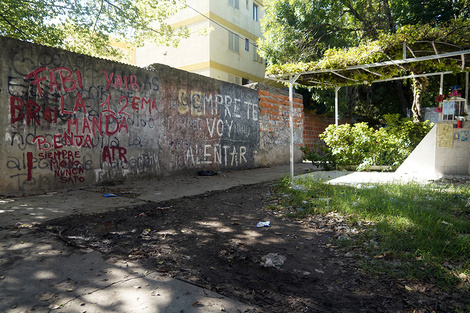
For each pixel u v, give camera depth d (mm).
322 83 8633
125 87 6930
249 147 10695
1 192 5211
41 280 2439
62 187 5941
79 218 4148
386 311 2121
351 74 7699
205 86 8945
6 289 2297
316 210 4500
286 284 2498
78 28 10336
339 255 3051
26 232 3469
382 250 3053
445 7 12828
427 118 14008
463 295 2277
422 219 3842
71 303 2133
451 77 15109
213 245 3309
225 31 19500
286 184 6742
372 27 13211
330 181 7000
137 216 4355
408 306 2172
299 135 13609
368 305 2195
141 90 7258
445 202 4707
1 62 5176
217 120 9391
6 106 5242
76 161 6137
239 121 10250
